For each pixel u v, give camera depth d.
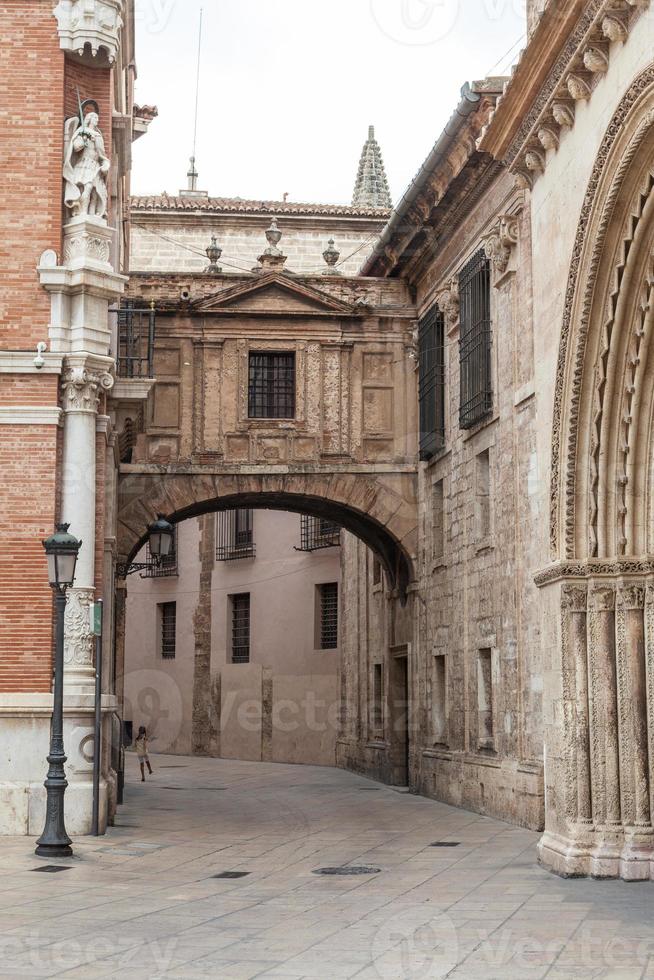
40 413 17.30
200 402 25.94
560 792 13.70
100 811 17.19
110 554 19.78
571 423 13.63
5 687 16.88
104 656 19.14
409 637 27.02
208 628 32.56
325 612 33.06
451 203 23.27
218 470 25.81
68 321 17.66
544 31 13.29
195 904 11.71
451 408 24.31
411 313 26.55
